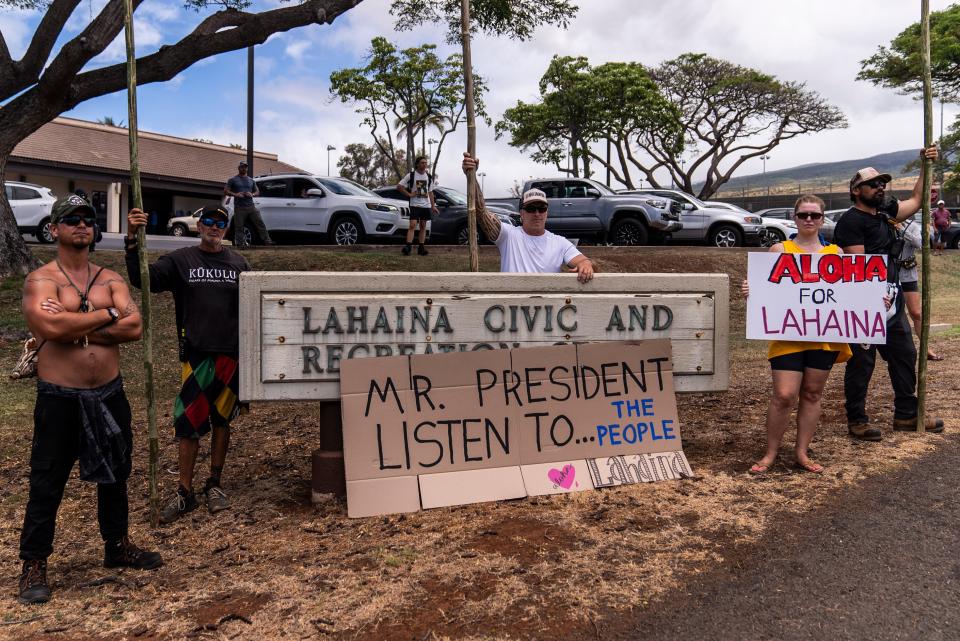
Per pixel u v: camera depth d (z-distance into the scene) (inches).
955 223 1006.4
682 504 169.8
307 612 125.5
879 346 222.1
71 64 439.2
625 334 197.0
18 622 126.0
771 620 119.7
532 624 119.5
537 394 188.4
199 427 176.6
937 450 198.5
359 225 637.3
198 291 176.9
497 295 190.1
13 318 411.5
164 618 126.0
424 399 182.1
